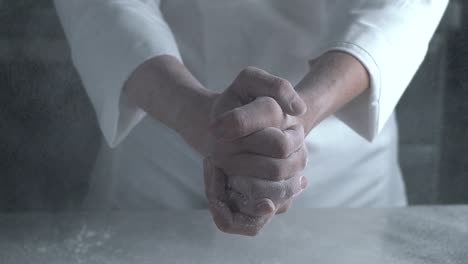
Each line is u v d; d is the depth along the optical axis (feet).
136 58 3.75
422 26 3.95
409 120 5.92
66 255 3.49
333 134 4.25
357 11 3.93
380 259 3.51
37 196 5.38
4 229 3.70
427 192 6.03
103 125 3.95
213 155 3.31
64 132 5.51
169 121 3.61
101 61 3.85
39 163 5.46
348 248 3.59
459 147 5.82
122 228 3.74
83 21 3.97
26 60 5.41
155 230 3.73
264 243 3.61
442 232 3.77
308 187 4.34
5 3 5.32
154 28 3.88
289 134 3.27
